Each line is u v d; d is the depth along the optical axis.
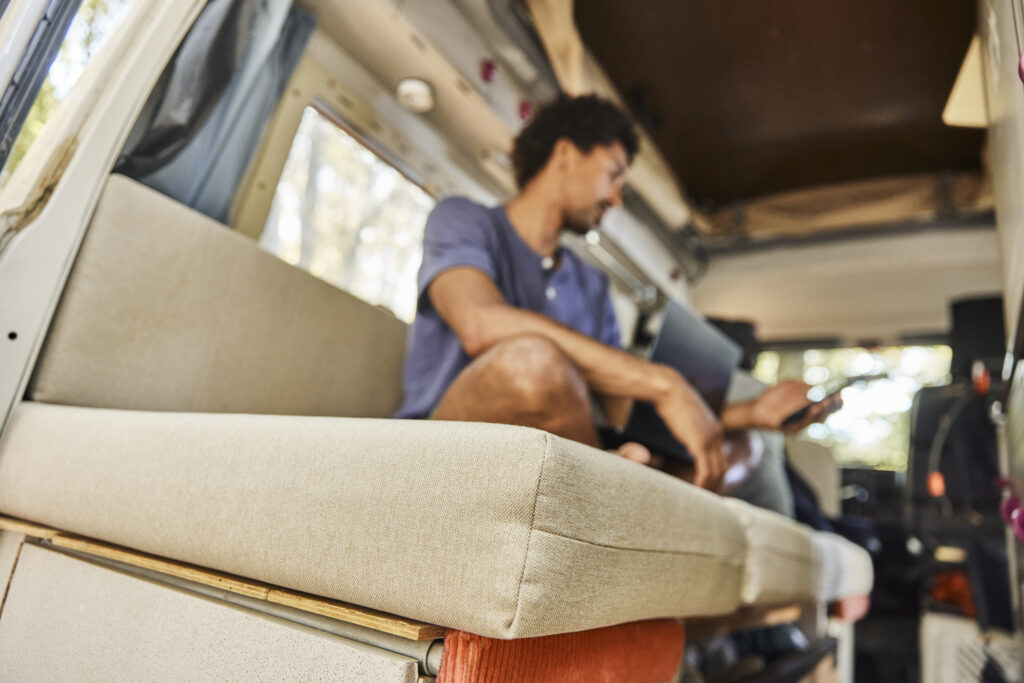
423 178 1.93
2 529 0.83
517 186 1.42
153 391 0.99
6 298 0.83
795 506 2.16
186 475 0.63
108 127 0.93
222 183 1.27
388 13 1.56
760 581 0.99
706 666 1.35
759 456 1.46
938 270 2.87
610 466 0.58
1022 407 0.83
